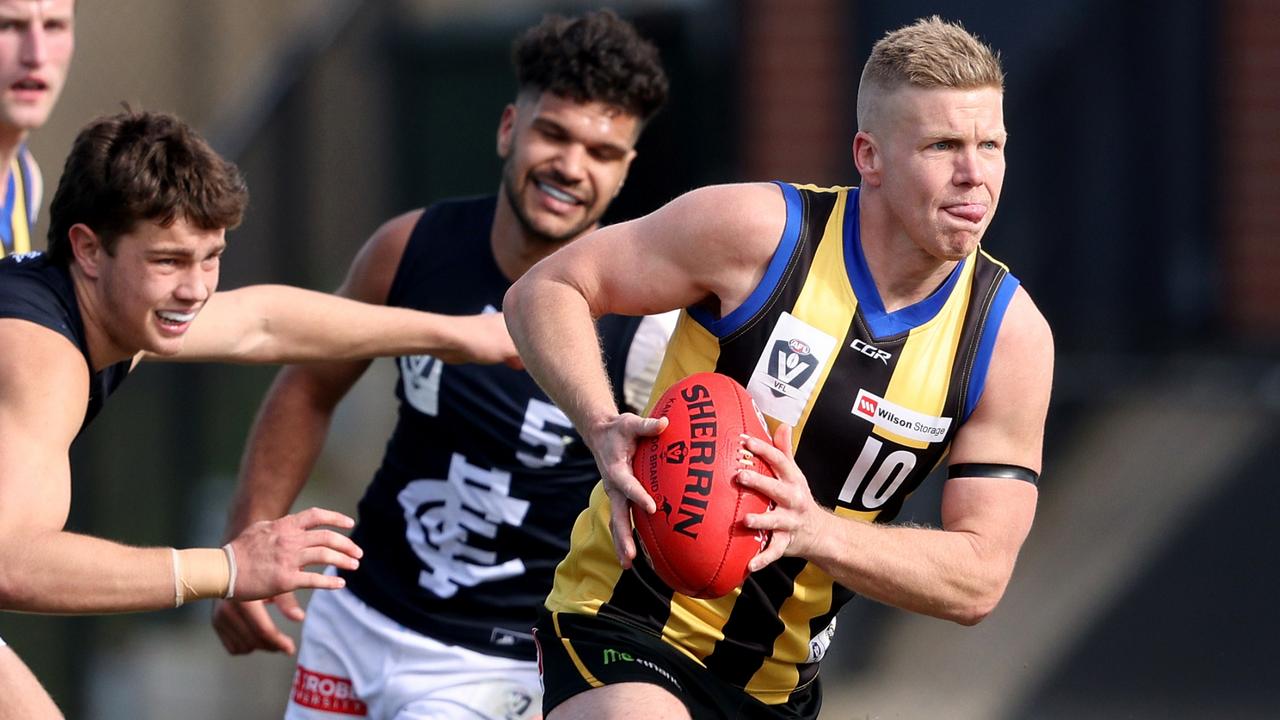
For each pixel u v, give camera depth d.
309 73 38.72
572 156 15.52
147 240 12.18
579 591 12.67
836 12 37.22
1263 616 26.53
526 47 15.80
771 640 12.67
